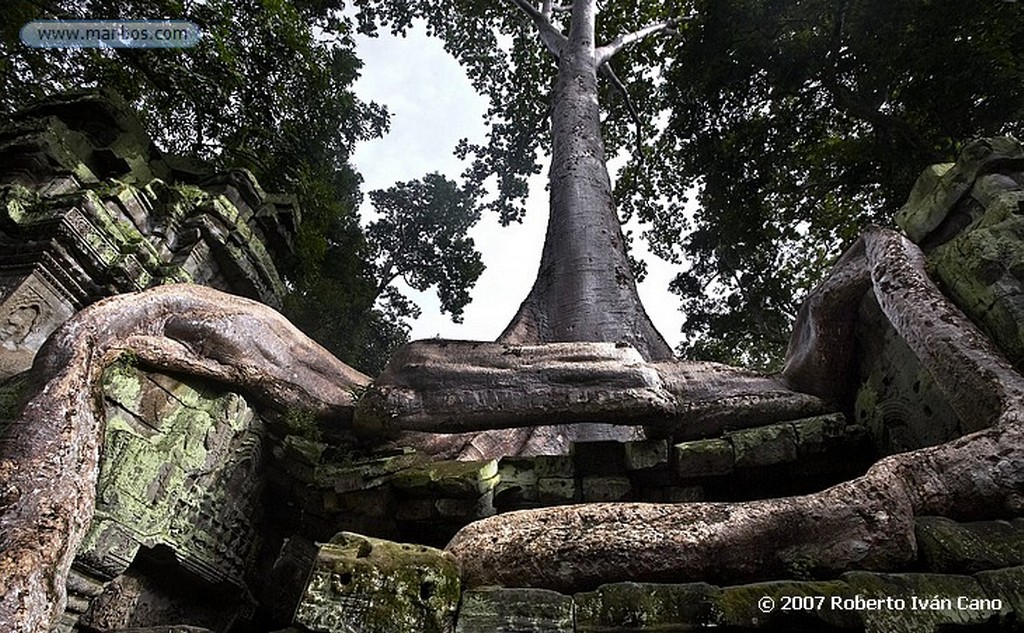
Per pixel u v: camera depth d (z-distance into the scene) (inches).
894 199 611.2
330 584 122.8
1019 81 491.8
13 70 481.1
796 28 588.4
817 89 617.9
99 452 196.7
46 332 280.4
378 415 251.3
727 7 591.5
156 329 241.3
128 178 379.6
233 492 253.3
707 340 878.4
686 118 708.0
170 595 238.4
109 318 226.1
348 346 818.8
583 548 139.1
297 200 460.4
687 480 242.2
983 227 217.8
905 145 579.8
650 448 241.8
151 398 229.8
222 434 249.3
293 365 271.4
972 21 496.1
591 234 475.5
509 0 917.2
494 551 140.3
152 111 527.2
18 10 436.5
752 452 235.6
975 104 524.1
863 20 542.6
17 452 176.9
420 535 238.4
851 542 137.5
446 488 227.0
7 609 143.6
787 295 791.1
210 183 430.9
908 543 135.9
